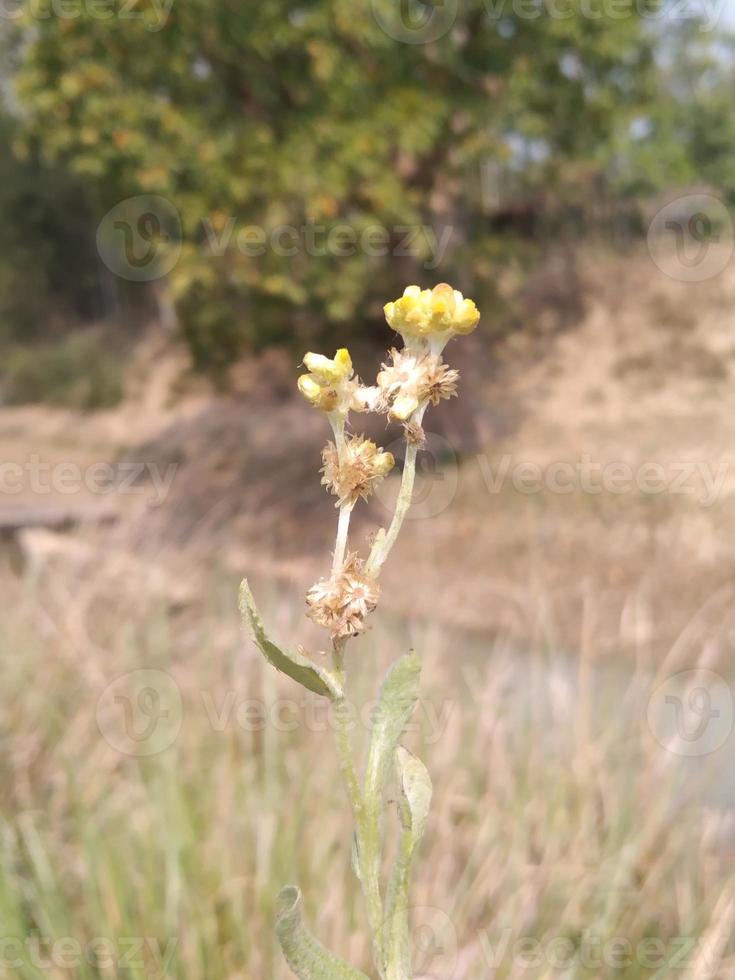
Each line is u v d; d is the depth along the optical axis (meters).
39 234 18.25
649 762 2.64
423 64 7.33
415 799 0.60
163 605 3.68
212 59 7.14
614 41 7.66
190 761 2.71
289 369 8.98
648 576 5.66
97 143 6.90
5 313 18.62
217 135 6.96
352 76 6.87
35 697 3.08
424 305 0.62
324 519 7.27
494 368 9.77
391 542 0.60
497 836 2.37
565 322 10.46
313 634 3.41
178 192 6.96
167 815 2.25
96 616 3.92
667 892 2.33
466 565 6.29
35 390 15.58
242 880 2.12
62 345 17.03
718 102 13.73
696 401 8.72
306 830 2.30
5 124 16.06
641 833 2.42
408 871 0.59
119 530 4.96
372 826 0.59
